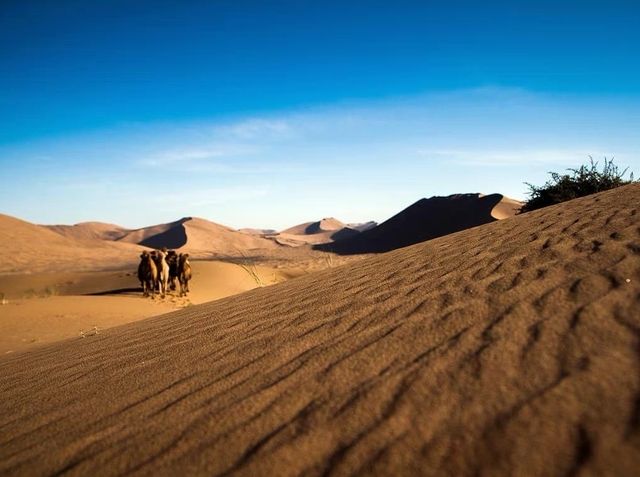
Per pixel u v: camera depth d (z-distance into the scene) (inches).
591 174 695.1
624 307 96.6
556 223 220.4
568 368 77.6
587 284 115.4
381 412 76.2
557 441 61.4
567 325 93.3
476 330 101.1
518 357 84.6
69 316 571.5
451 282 149.2
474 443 64.4
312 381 93.4
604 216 207.3
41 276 1238.3
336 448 69.4
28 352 260.4
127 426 90.4
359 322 127.6
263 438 75.5
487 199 2699.3
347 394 84.4
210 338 151.1
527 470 58.0
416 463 63.1
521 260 157.5
